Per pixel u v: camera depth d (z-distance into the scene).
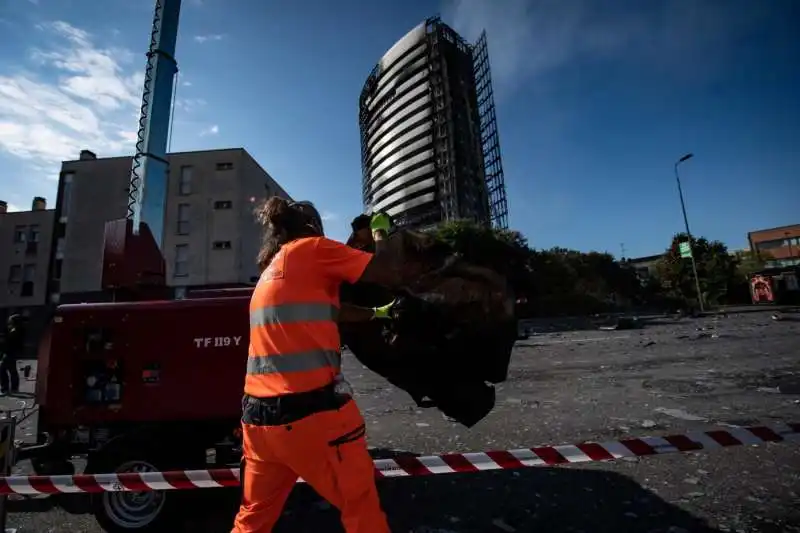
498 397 6.89
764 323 17.94
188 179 28.92
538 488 3.45
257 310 1.71
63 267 28.00
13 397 9.17
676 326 19.47
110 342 3.19
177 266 27.84
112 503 2.96
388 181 84.12
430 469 2.24
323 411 1.51
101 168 29.22
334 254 1.74
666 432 4.60
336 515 3.19
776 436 2.10
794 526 2.63
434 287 2.26
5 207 33.34
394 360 2.59
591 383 7.59
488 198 75.12
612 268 51.72
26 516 3.38
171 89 5.64
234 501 3.40
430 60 78.31
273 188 33.84
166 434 3.06
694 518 2.80
